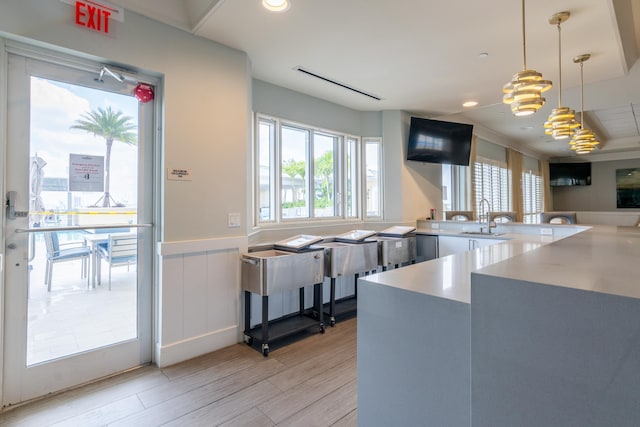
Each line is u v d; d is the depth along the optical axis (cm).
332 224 423
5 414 186
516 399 91
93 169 226
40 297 206
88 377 221
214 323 270
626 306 73
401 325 131
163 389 212
